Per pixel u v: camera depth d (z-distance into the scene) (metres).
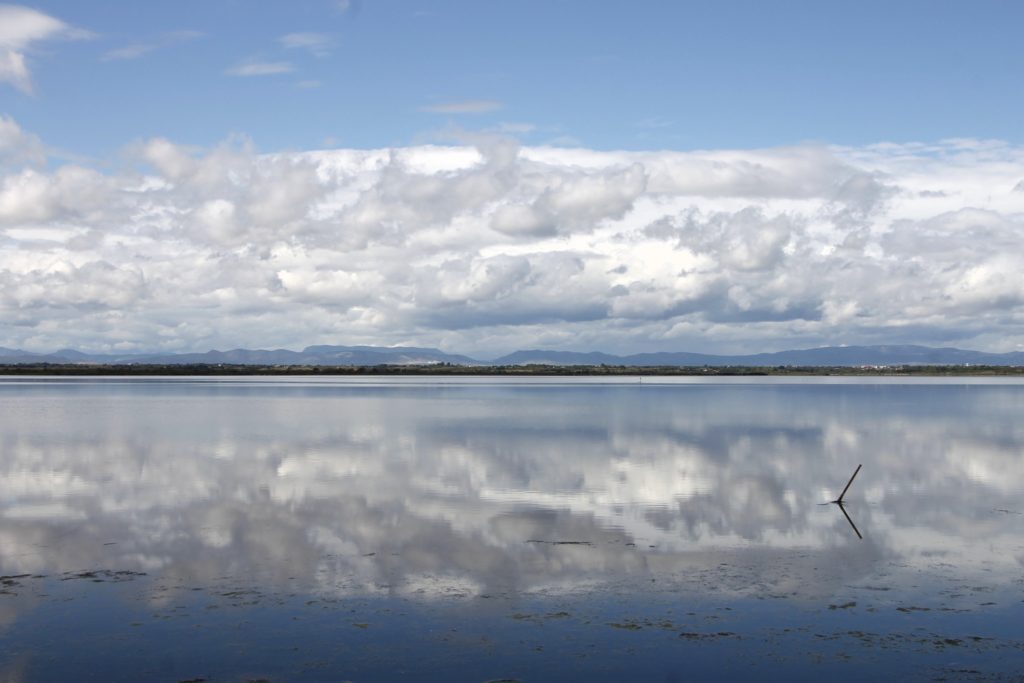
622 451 40.97
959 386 161.62
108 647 13.80
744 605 15.94
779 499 27.41
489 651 13.66
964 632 14.52
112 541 21.14
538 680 12.60
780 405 84.50
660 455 39.34
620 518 24.08
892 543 21.05
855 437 48.75
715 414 69.44
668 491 28.83
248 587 17.06
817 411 73.81
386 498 27.31
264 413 69.50
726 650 13.71
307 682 12.52
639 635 14.36
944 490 29.42
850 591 16.84
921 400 96.88
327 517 24.19
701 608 15.75
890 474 33.44
